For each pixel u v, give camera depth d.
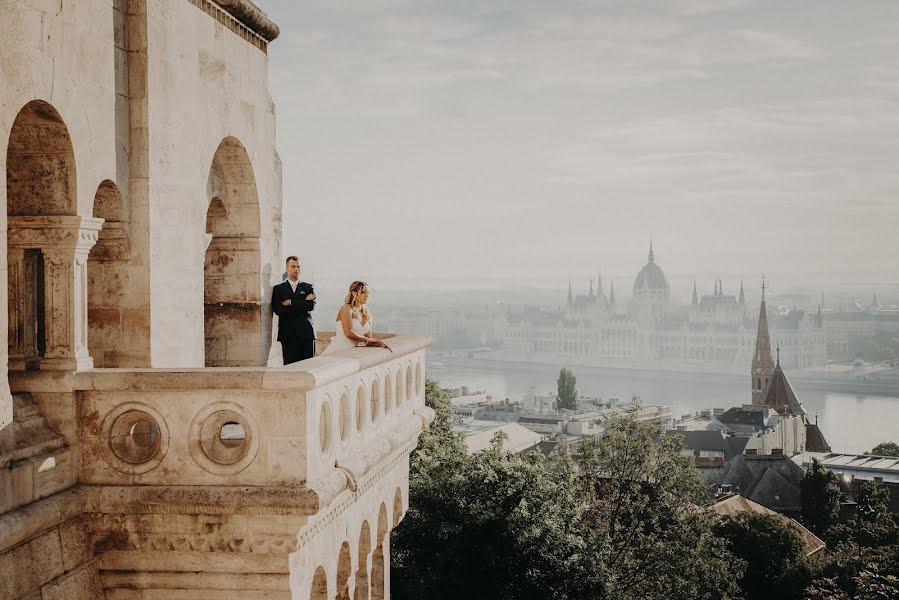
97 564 11.88
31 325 12.22
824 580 74.81
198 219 16.39
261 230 19.67
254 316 19.53
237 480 11.59
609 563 50.16
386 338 18.98
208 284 19.58
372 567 18.89
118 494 11.61
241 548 11.67
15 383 11.88
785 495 154.50
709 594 55.06
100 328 14.36
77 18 12.53
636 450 57.47
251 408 11.58
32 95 11.36
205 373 11.50
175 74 15.34
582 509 53.16
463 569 43.34
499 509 44.03
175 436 11.73
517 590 43.28
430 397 59.75
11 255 12.12
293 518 11.48
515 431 191.75
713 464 174.25
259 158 19.62
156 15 14.59
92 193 12.89
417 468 51.00
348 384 13.62
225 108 17.70
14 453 10.82
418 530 45.41
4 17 10.78
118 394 11.86
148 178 14.32
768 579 83.19
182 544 11.74
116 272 14.34
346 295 16.52
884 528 111.69
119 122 13.89
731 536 85.38
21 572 10.62
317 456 12.00
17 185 12.34
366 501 16.38
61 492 11.51
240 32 18.52
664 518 56.22
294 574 12.05
